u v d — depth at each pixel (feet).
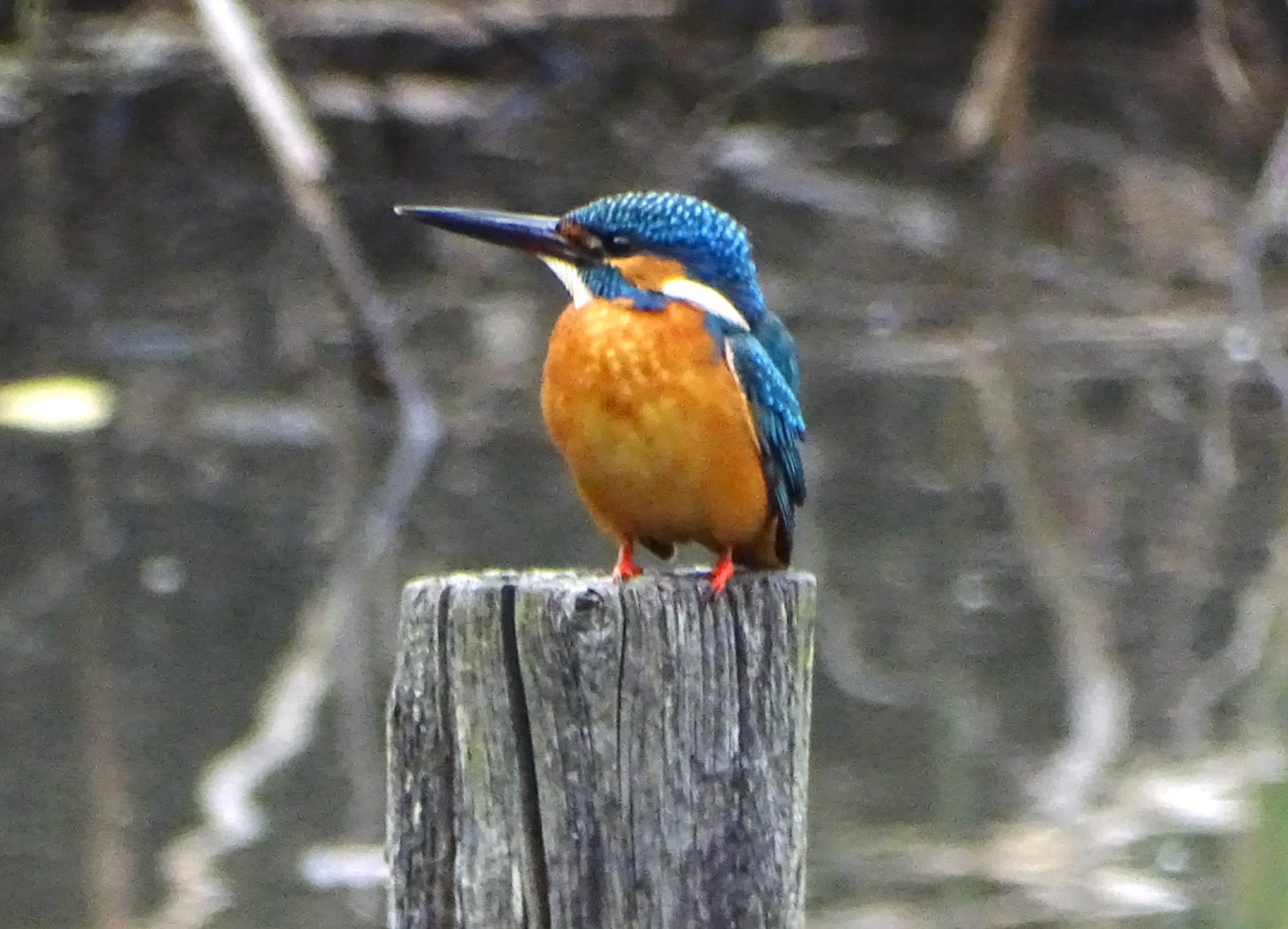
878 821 29.58
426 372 61.72
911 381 63.10
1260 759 31.24
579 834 11.51
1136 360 61.72
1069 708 35.27
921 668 38.37
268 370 59.00
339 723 34.71
